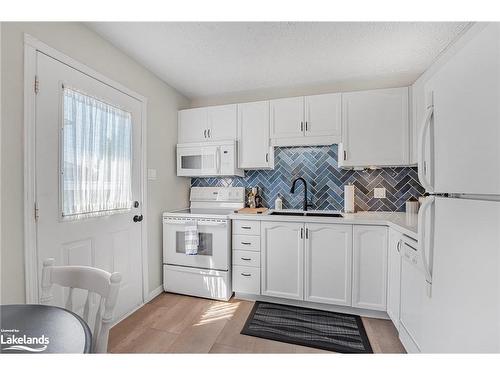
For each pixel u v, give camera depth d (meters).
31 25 1.35
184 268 2.42
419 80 2.04
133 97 2.12
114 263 1.92
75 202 1.60
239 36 1.80
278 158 2.81
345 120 2.31
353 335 1.77
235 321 1.96
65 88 1.54
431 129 1.08
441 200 0.97
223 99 2.99
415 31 1.72
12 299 1.27
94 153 1.74
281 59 2.12
